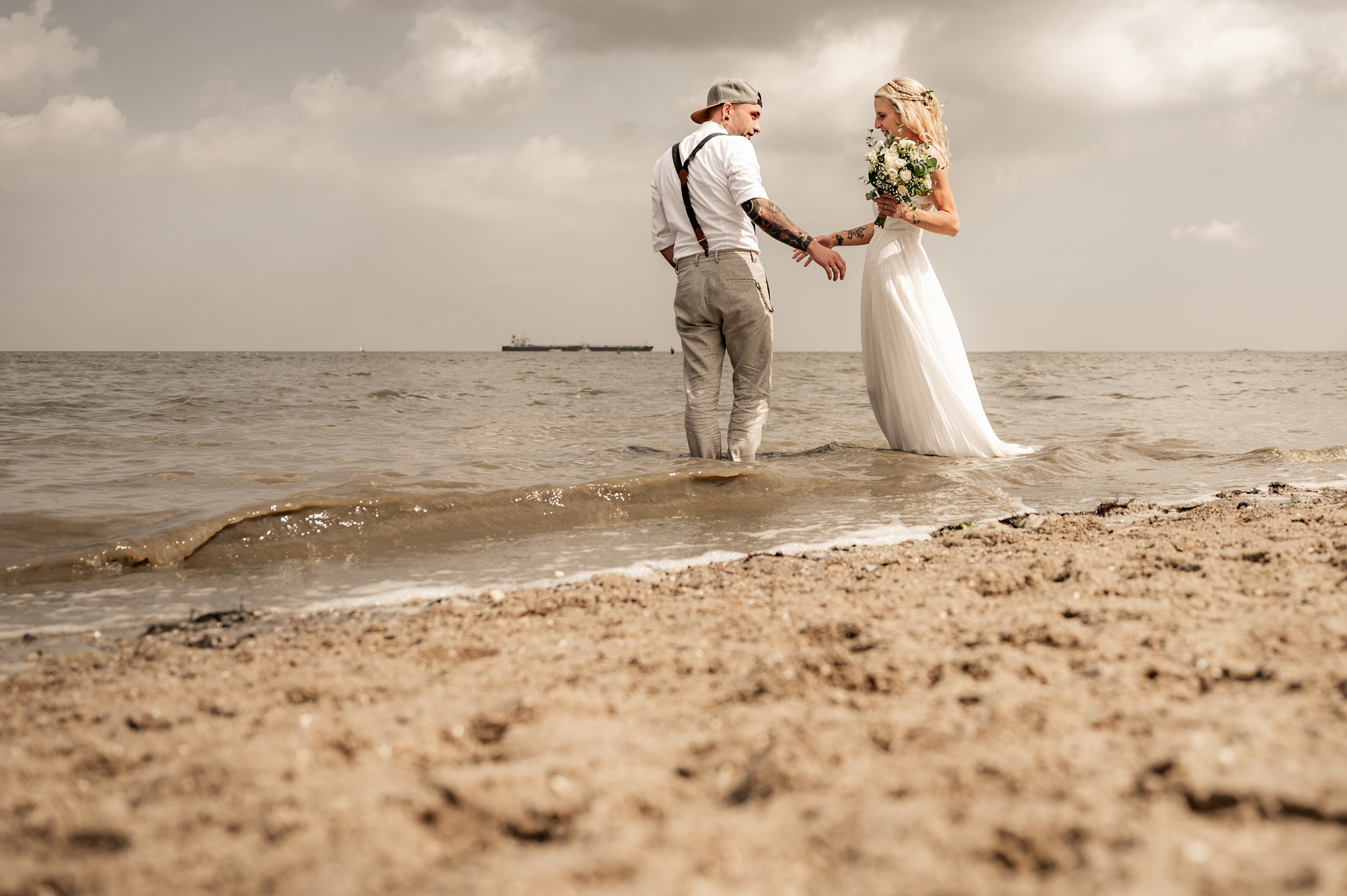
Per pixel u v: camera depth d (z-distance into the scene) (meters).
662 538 4.14
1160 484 5.46
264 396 15.45
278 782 1.56
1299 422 9.75
